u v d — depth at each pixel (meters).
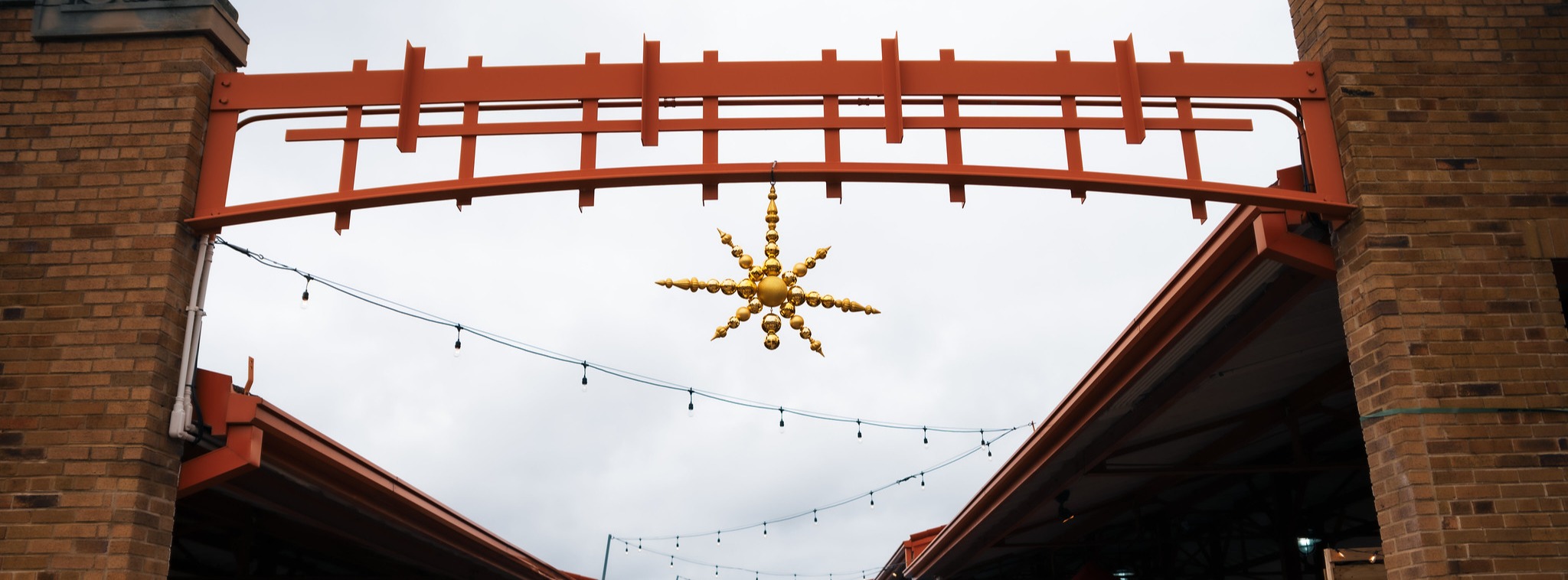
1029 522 17.78
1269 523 18.75
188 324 7.15
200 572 16.20
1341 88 7.28
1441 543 6.35
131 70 7.46
